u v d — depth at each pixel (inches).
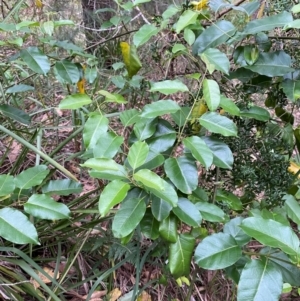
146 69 67.1
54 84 82.7
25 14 83.7
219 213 37.5
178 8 44.9
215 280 56.3
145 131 36.5
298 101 46.3
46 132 72.9
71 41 79.0
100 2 88.4
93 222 46.8
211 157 33.9
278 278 29.1
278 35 45.2
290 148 45.8
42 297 45.8
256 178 43.6
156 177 31.1
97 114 37.2
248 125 44.3
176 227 35.9
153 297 54.1
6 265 49.4
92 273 54.4
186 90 36.7
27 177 39.3
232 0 52.6
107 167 32.1
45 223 47.8
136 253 49.6
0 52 74.8
